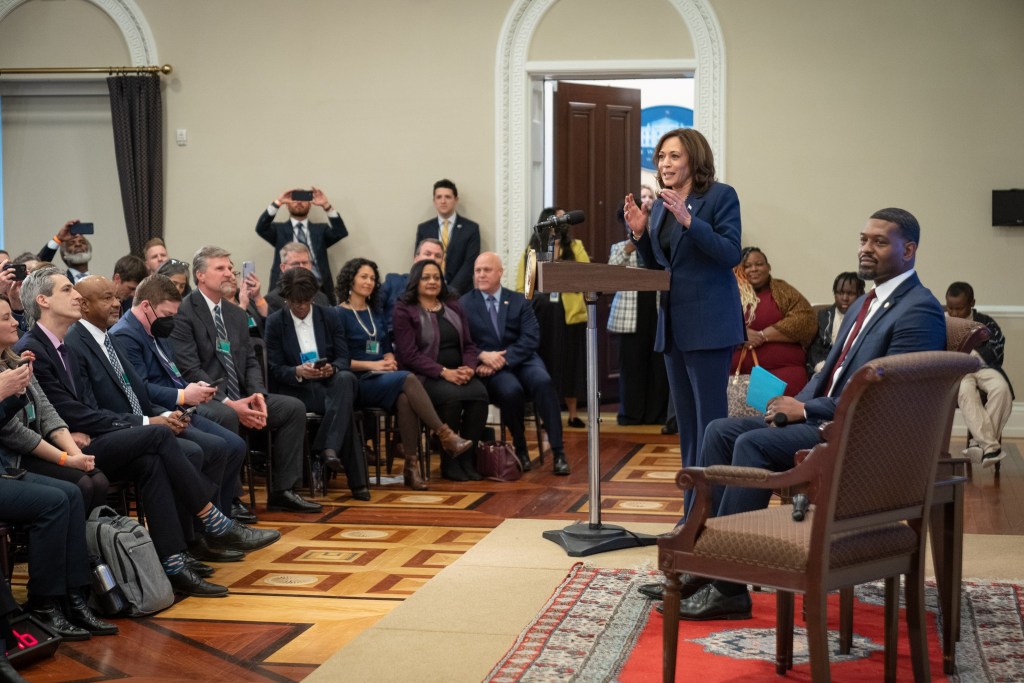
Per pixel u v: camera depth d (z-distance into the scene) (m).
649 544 4.68
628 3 8.39
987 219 8.05
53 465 3.89
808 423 3.60
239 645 3.54
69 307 4.20
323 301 7.06
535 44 8.52
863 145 8.16
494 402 6.73
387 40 8.66
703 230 4.00
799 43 8.20
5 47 8.92
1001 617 3.67
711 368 4.22
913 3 8.05
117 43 8.85
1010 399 6.52
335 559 4.62
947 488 3.21
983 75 8.01
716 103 8.30
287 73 8.76
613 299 8.46
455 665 3.28
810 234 8.26
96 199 9.02
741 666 3.22
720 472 2.79
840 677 3.13
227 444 4.80
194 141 8.85
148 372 4.98
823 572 2.61
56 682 3.22
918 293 3.51
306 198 8.46
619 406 9.37
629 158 9.33
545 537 4.84
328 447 5.84
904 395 2.65
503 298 6.88
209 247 5.62
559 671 3.17
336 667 3.27
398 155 8.69
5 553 3.58
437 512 5.54
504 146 8.57
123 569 3.84
